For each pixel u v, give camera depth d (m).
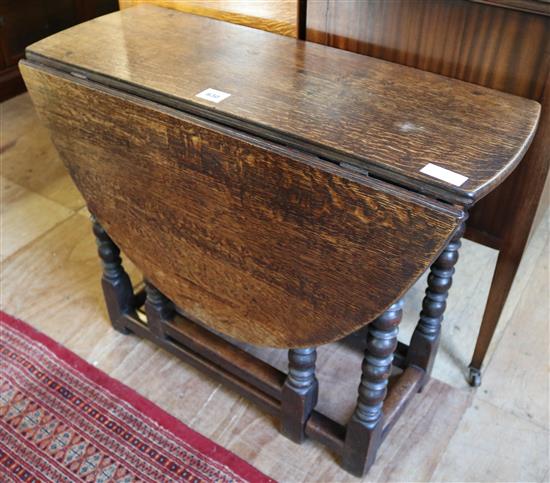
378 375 1.21
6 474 1.39
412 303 1.87
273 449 1.45
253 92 1.15
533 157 1.21
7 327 1.74
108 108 1.20
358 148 0.98
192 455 1.43
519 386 1.62
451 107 1.10
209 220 1.20
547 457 1.45
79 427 1.49
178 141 1.14
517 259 1.36
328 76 1.21
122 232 1.41
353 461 1.37
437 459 1.44
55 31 3.04
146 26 1.45
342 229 1.02
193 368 1.64
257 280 1.22
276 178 1.04
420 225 0.93
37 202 2.27
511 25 1.12
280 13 1.42
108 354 1.68
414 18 1.22
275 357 1.69
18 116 2.79
